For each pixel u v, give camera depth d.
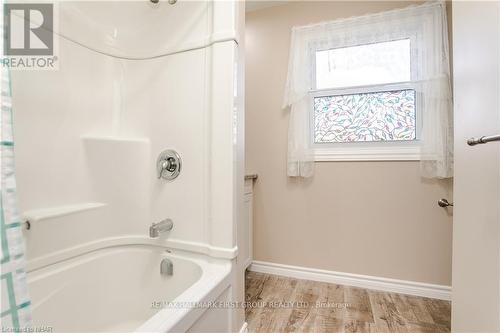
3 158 0.44
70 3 1.15
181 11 1.23
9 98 0.46
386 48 1.70
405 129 1.66
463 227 0.92
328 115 1.83
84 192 1.19
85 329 1.09
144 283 1.24
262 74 1.98
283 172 1.92
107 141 1.25
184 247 1.19
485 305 0.78
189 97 1.21
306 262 1.86
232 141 1.09
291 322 1.33
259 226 1.98
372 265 1.71
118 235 1.27
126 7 1.34
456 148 0.97
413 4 1.62
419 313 1.41
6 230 0.43
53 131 1.08
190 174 1.20
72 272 1.06
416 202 1.61
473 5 0.85
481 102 0.80
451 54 1.54
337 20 1.75
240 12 1.17
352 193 1.75
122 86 1.36
